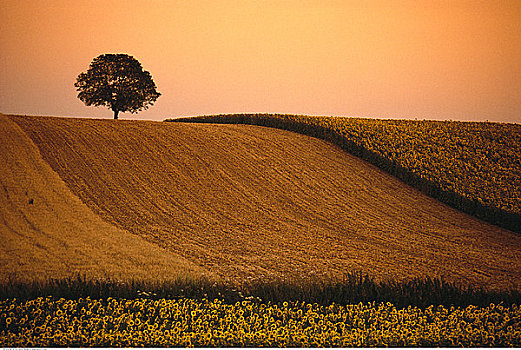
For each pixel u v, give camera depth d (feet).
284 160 253.85
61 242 133.39
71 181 196.75
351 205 205.98
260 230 164.45
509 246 166.71
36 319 73.46
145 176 213.25
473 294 91.35
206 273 113.80
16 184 184.65
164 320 75.20
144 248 133.39
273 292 88.12
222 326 72.49
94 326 71.82
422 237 170.50
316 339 68.28
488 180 242.99
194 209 183.01
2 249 124.26
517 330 75.31
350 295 88.12
